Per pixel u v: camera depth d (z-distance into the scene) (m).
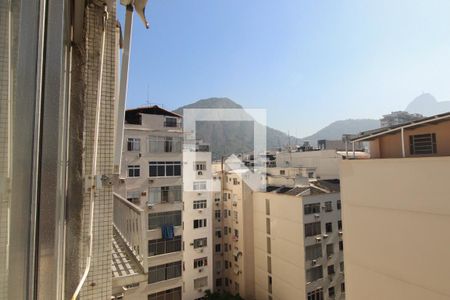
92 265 1.33
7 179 0.45
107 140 1.38
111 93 1.41
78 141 1.09
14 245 0.46
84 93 1.12
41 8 0.50
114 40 1.43
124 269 1.77
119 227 2.44
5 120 0.45
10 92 0.46
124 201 2.34
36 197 0.49
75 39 1.10
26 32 0.48
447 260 3.32
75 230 1.05
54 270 0.56
